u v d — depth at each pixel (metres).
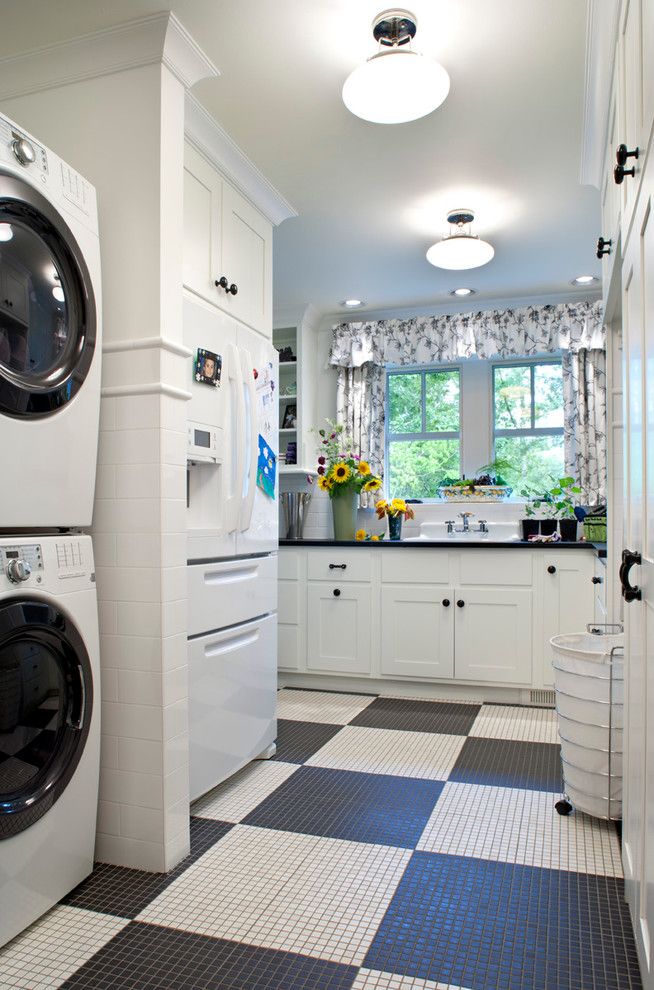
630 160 1.53
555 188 2.99
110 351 1.94
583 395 4.23
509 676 3.60
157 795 1.85
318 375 4.86
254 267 2.84
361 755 2.75
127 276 1.94
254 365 2.67
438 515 4.49
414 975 1.41
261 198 2.86
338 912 1.64
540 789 2.39
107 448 1.93
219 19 1.96
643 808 1.31
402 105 2.18
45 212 1.61
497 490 4.38
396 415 4.79
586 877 1.79
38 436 1.59
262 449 2.70
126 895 1.72
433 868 1.84
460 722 3.24
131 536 1.90
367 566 3.85
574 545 3.52
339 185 2.97
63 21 1.90
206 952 1.49
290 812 2.21
